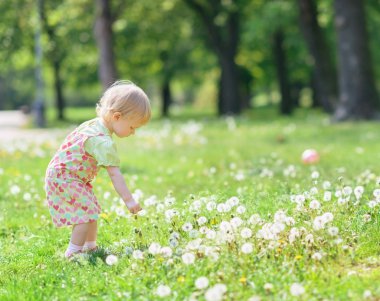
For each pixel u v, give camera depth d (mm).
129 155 14781
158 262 4887
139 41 41906
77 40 38719
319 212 5797
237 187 8555
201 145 17016
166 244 5500
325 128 21125
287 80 39281
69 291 4645
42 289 4734
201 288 4289
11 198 8906
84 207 5539
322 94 30125
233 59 36750
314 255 4691
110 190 9148
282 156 13500
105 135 5559
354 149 14391
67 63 43719
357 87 23906
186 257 4617
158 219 6324
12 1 35656
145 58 44562
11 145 17141
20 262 5715
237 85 36938
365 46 24016
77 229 5547
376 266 4859
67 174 5547
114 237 6148
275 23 32812
